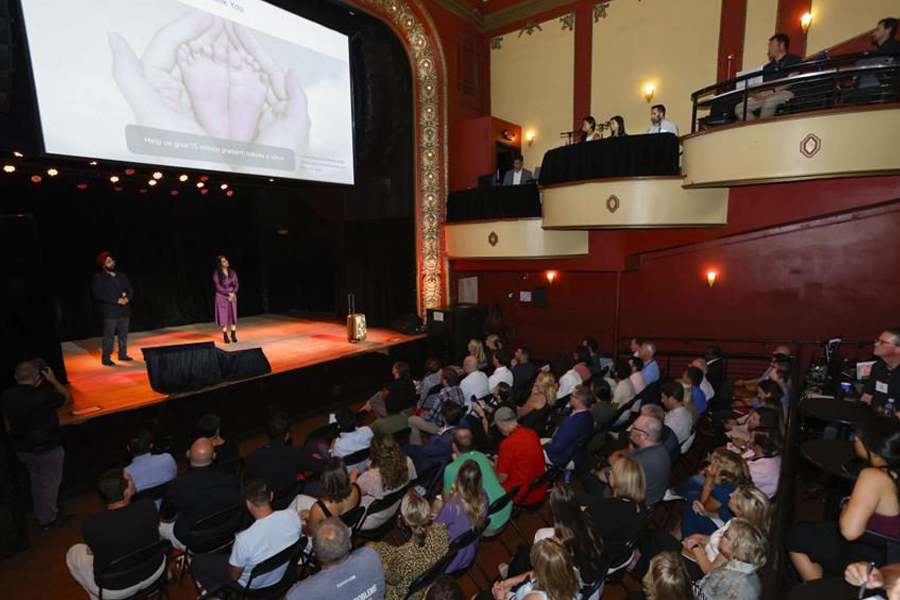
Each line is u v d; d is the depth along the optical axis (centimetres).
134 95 657
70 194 986
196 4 723
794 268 832
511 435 428
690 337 930
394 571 289
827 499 414
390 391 577
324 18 909
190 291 1224
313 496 421
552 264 988
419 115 1039
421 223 1059
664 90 959
